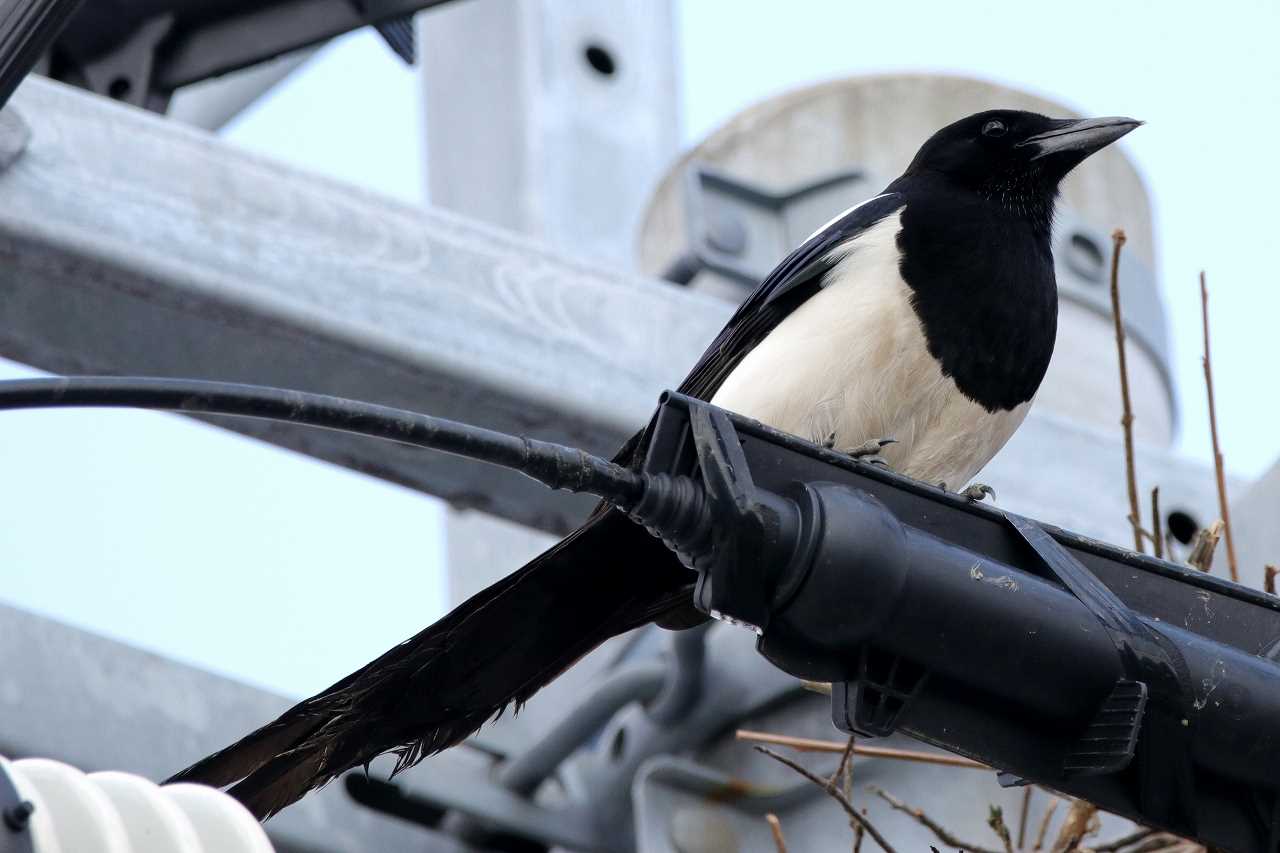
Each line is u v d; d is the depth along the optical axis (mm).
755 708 13406
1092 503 13930
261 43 13047
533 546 15977
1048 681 8031
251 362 11742
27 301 11383
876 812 13141
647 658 13625
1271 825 8328
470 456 7609
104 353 11633
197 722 12672
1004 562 8312
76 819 6695
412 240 12086
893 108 17438
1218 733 8250
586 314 12359
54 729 12211
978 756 8102
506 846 13695
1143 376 17094
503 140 17469
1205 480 14273
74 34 13148
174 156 11633
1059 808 13062
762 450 8062
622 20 18312
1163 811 8242
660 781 13227
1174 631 8312
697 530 7793
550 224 17094
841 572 7793
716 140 17250
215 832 6879
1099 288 16922
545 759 13305
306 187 11906
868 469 8203
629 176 17656
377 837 13227
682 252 15641
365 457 12430
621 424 12125
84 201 11297
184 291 11367
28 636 12391
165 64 13219
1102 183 18281
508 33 17875
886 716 7941
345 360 11734
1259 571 13461
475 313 12039
